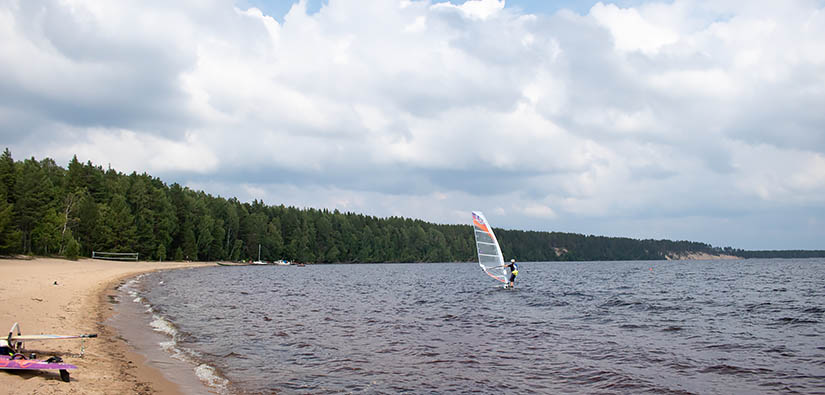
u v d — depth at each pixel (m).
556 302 33.31
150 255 99.56
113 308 25.17
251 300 32.94
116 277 50.88
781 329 21.48
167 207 106.50
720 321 24.00
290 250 149.00
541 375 13.51
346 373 13.41
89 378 11.16
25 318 18.34
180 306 28.17
